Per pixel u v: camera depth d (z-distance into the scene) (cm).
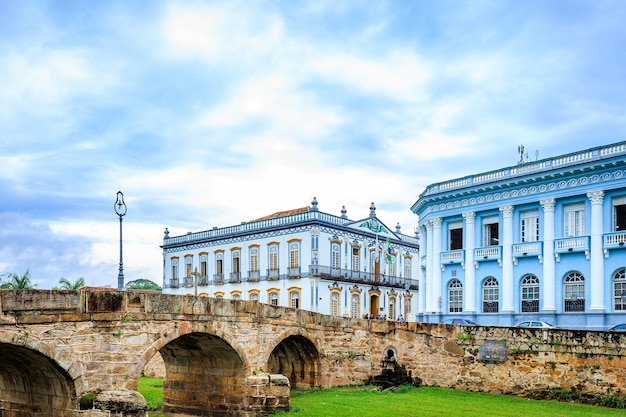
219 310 2050
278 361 2670
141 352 1811
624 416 1920
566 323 3259
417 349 2652
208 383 2231
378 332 2720
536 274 3444
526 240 3541
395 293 5981
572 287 3297
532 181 3459
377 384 2661
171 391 2333
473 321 3694
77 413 1652
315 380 2547
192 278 6147
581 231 3284
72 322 1648
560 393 2261
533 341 2364
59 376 1659
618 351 2156
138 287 8162
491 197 3694
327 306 5134
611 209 3153
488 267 3684
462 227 3909
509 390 2398
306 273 5094
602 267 3142
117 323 1755
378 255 5803
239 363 2147
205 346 2156
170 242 6450
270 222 5462
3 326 1499
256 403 2089
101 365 1711
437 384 2591
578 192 3266
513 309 3516
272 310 2288
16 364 1712
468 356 2525
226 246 5841
